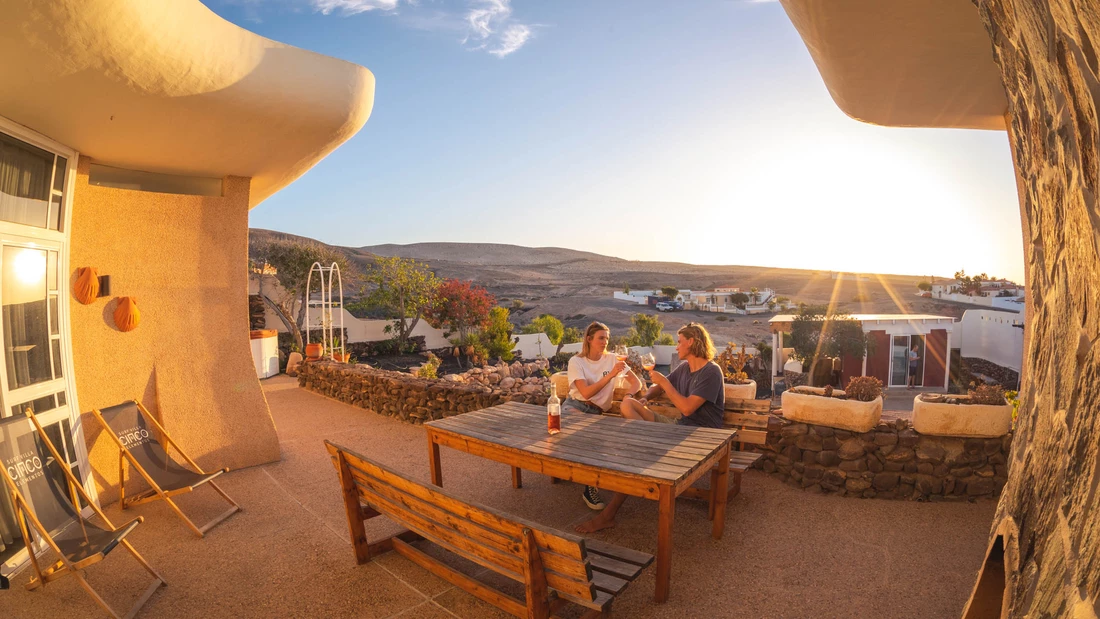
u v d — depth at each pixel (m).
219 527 4.03
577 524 3.91
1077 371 1.58
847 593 2.97
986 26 2.06
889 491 4.21
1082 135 1.45
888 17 3.41
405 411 7.36
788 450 4.55
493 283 81.31
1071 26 1.31
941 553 3.36
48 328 3.95
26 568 3.38
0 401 3.46
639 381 4.60
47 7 2.71
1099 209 1.39
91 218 4.62
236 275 5.52
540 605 2.35
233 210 5.50
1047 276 1.93
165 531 3.98
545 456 3.30
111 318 4.75
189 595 3.13
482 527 2.46
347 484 3.36
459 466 5.34
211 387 5.31
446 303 21.77
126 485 4.59
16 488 2.97
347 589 3.15
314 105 4.56
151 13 3.25
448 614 2.89
